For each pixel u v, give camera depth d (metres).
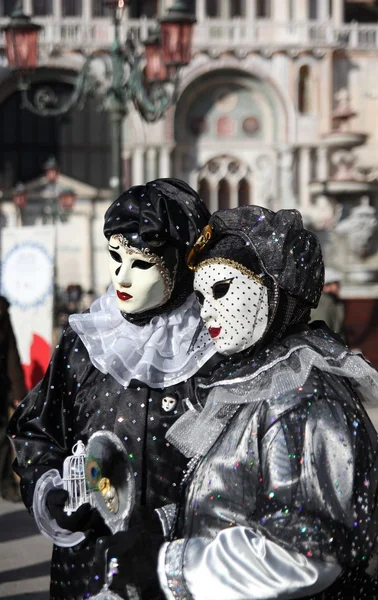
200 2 47.25
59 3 46.91
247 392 2.77
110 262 3.93
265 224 2.90
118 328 4.01
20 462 3.98
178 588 2.59
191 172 47.94
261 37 47.41
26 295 11.33
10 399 9.48
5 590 6.88
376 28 48.78
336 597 2.64
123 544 2.72
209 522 2.74
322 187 37.16
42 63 46.56
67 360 4.05
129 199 3.85
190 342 3.88
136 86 15.88
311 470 2.59
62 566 3.80
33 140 50.94
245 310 2.87
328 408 2.65
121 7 15.37
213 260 2.88
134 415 3.79
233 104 47.84
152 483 3.73
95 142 51.41
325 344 2.84
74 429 4.00
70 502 3.67
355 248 31.66
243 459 2.72
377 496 2.71
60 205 39.16
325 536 2.53
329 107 47.75
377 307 23.22
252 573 2.49
